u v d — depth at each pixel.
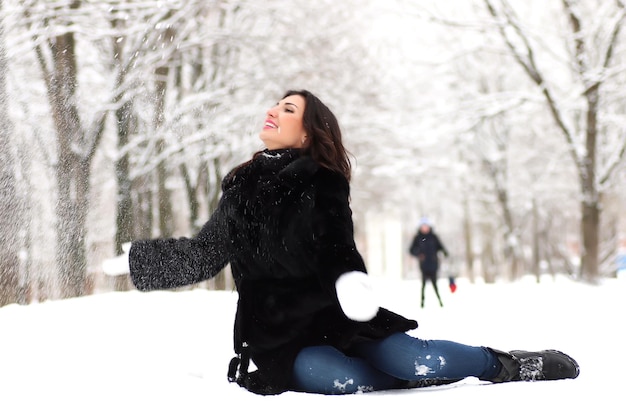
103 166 12.22
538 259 29.56
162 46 13.09
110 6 12.02
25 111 7.90
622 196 28.17
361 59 20.53
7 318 6.07
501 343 4.84
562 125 19.55
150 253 2.84
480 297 11.91
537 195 28.81
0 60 7.59
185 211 21.11
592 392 2.59
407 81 23.34
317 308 2.75
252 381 2.80
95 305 7.76
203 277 2.91
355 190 27.33
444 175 25.77
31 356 3.91
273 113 2.98
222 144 16.41
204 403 2.46
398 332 2.83
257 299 2.80
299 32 17.91
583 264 18.91
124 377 3.05
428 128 21.78
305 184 2.71
